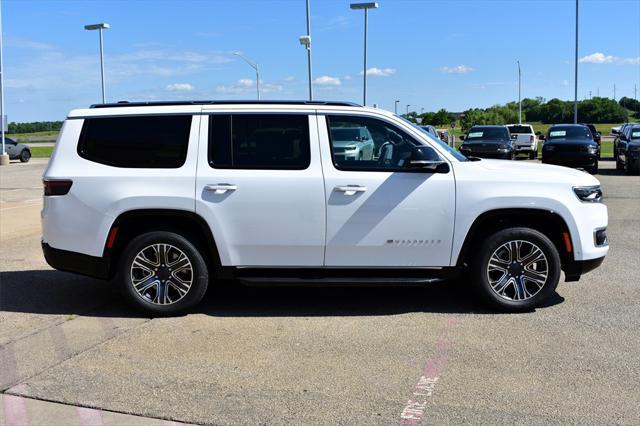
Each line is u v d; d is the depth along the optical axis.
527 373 4.39
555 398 3.99
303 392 4.12
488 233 5.78
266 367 4.56
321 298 6.46
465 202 5.63
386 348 4.93
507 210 5.66
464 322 5.57
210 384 4.26
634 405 3.88
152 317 5.80
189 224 5.79
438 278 5.73
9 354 4.86
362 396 4.05
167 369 4.53
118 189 5.64
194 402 3.98
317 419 3.74
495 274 5.84
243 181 5.61
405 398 4.01
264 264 5.74
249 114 5.71
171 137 5.72
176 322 5.66
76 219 5.69
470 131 24.48
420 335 5.23
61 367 4.57
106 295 6.63
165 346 5.02
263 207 5.62
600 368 4.47
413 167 5.60
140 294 5.76
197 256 5.72
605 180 18.67
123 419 3.77
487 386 4.18
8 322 5.69
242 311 5.99
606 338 5.09
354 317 5.77
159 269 5.75
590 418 3.72
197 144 5.69
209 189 5.61
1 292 6.76
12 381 4.32
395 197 5.60
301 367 4.55
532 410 3.82
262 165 5.66
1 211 13.27
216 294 6.64
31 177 23.36
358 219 5.62
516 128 31.88
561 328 5.36
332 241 5.65
